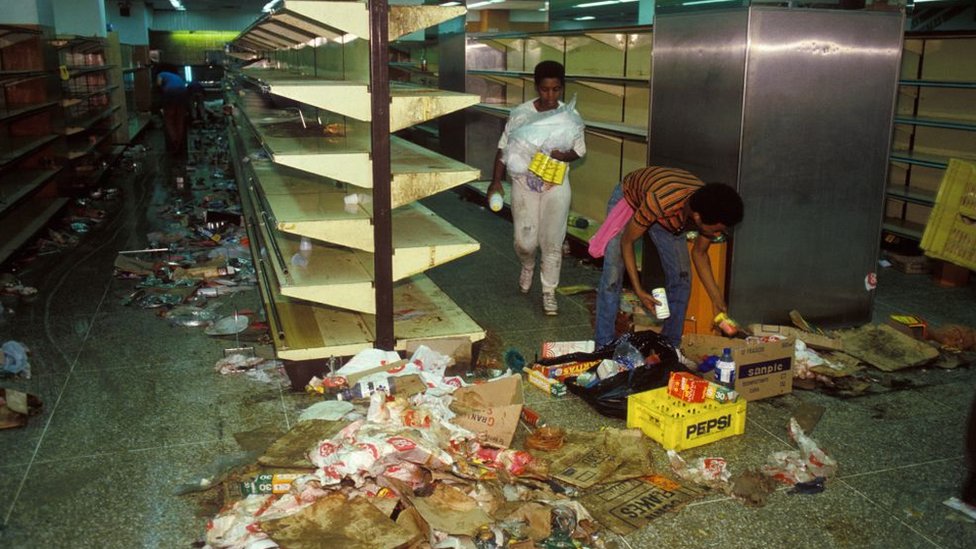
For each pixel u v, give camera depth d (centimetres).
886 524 272
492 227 803
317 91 363
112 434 338
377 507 259
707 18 446
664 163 501
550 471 300
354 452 279
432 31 1112
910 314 512
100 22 1406
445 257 397
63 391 384
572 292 564
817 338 431
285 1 347
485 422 325
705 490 293
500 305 535
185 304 529
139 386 390
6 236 680
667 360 372
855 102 441
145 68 2198
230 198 907
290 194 457
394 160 433
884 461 317
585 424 353
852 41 432
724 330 399
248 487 279
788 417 359
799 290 459
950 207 552
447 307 446
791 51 423
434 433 302
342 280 392
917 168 693
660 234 400
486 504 268
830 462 308
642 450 316
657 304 390
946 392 387
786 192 440
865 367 419
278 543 237
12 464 311
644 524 269
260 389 387
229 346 448
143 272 606
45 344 452
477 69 959
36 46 841
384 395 326
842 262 463
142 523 270
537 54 872
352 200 427
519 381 353
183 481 298
